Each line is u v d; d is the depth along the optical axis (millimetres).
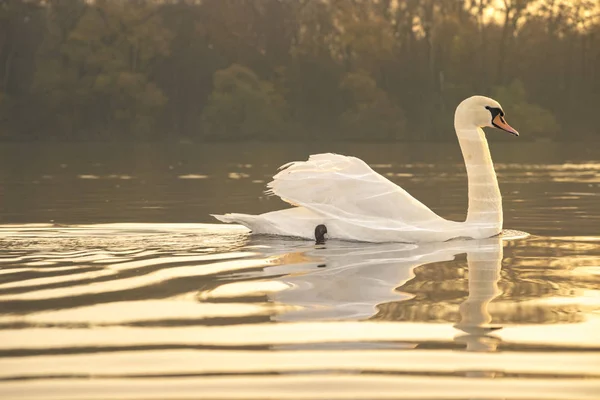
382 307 7812
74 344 6496
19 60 86688
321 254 11031
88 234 13297
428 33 92375
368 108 87688
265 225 12688
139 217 16172
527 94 93750
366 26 90000
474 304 7969
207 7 92812
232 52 92812
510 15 93500
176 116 90000
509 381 5672
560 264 10359
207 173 31891
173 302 8000
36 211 17406
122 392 5438
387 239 12117
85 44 86688
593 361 6102
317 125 90000
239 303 7961
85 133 86188
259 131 86875
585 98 93188
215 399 5320
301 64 91250
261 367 5945
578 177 28953
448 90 92125
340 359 6137
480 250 11516
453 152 54969
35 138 85625
